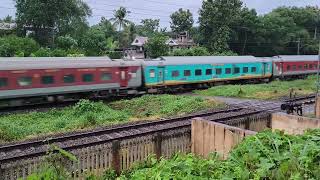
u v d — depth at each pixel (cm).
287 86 3512
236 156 609
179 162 586
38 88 2252
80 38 6169
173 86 3192
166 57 3170
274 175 510
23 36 6006
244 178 504
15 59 2202
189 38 8931
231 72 3694
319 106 1712
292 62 4500
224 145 909
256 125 1302
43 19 5975
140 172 605
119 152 965
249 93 2967
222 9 6669
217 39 6638
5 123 1611
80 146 1096
